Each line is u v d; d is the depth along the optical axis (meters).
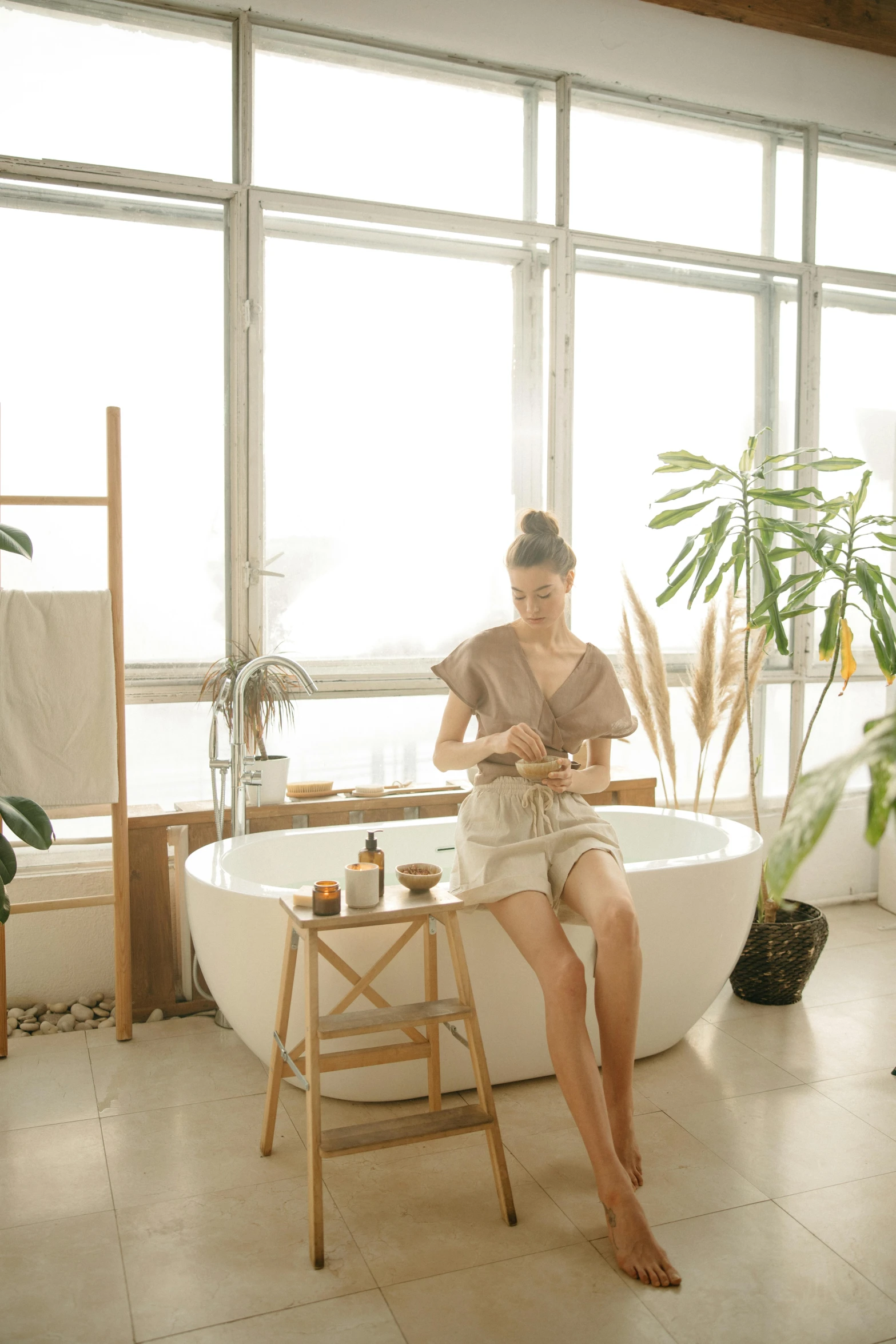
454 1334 1.59
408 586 3.51
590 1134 1.80
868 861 4.21
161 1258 1.79
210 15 3.18
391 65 3.44
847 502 3.23
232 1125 2.28
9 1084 2.49
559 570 2.30
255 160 3.27
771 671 4.07
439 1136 1.86
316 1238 1.77
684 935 2.50
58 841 2.77
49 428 3.08
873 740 0.74
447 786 3.33
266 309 3.30
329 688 3.37
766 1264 1.77
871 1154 2.14
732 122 3.90
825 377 4.12
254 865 2.77
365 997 2.22
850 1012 2.96
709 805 3.99
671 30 3.68
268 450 3.32
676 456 3.25
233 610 3.25
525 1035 2.41
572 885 2.12
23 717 2.63
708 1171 2.07
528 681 2.31
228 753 3.18
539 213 3.65
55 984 3.00
